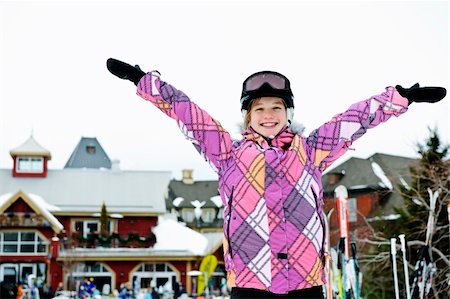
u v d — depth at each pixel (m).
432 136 17.64
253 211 2.34
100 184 37.09
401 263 17.23
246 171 2.39
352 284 7.09
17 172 37.16
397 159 31.53
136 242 33.38
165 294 30.14
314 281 2.33
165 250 32.50
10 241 31.89
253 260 2.31
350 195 30.09
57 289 30.75
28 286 29.09
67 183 36.97
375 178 29.61
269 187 2.35
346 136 2.46
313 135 2.50
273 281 2.28
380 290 18.55
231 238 2.38
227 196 2.42
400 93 2.49
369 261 17.03
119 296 27.20
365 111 2.48
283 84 2.52
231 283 2.38
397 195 27.33
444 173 16.55
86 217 35.16
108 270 32.28
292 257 2.31
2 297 28.20
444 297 15.12
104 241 32.94
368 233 20.80
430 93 2.49
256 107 2.50
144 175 38.19
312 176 2.43
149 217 35.75
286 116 2.52
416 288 5.34
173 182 48.94
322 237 2.41
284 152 2.43
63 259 31.27
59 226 32.12
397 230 18.03
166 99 2.50
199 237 34.47
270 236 2.32
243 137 2.54
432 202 8.53
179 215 46.22
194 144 2.48
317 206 2.41
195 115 2.46
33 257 31.78
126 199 36.09
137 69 2.57
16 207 32.22
